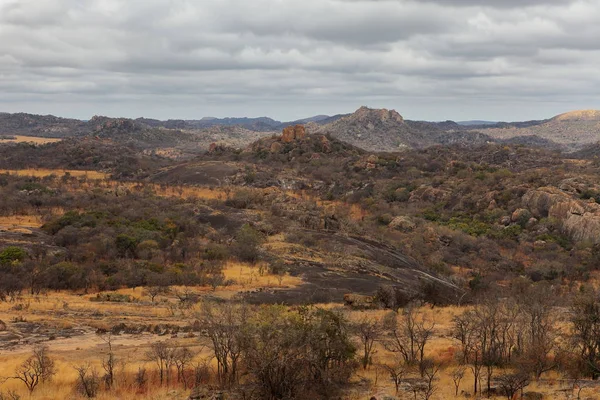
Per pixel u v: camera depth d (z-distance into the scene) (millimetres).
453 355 35188
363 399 26312
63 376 31562
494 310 37469
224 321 37188
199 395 26734
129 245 87562
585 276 98188
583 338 30781
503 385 26703
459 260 109625
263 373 25969
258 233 105000
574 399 24625
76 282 68688
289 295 66000
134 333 45625
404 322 45719
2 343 41281
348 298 60938
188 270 77125
